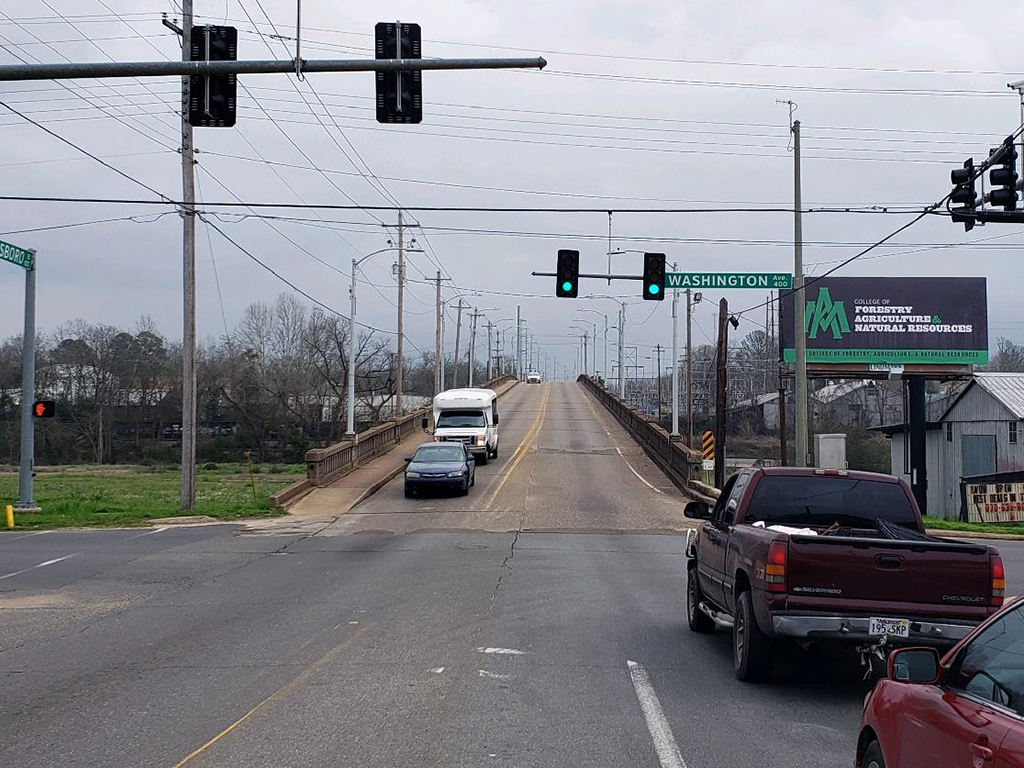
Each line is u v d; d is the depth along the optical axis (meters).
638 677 9.82
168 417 87.38
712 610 11.66
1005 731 3.92
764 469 10.91
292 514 29.41
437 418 44.25
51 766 6.96
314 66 13.16
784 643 11.49
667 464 40.69
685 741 7.61
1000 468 43.75
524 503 31.42
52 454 79.38
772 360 85.56
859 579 8.95
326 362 83.62
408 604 14.18
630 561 19.67
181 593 15.41
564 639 11.70
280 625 12.60
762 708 8.73
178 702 8.78
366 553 20.64
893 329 50.41
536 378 143.12
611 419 69.88
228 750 7.30
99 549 21.53
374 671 9.96
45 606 14.31
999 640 4.44
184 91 28.23
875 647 8.91
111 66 13.12
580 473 40.50
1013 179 17.77
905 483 10.81
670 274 32.31
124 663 10.48
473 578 16.89
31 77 13.17
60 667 10.32
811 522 10.71
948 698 4.56
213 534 24.66
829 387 100.44
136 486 43.53
